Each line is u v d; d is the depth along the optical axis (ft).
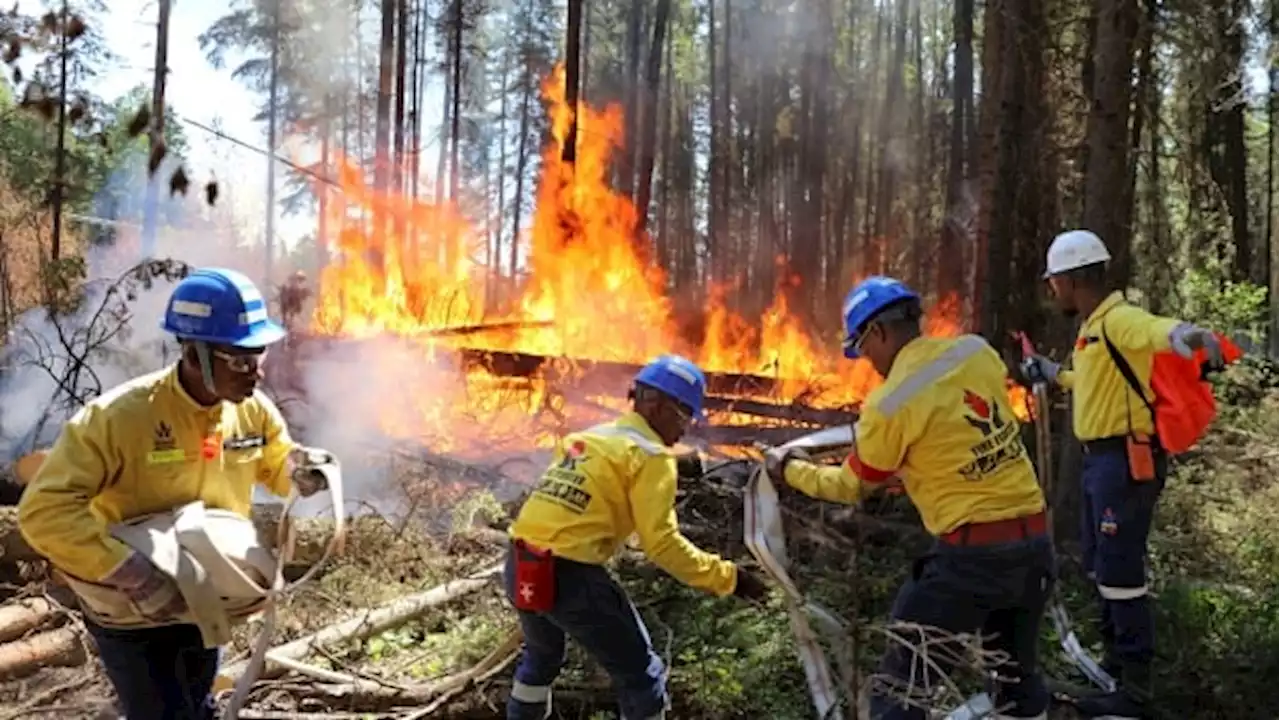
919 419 12.53
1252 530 24.66
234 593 10.64
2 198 45.60
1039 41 28.63
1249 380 37.60
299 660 17.30
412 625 19.43
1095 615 19.21
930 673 13.16
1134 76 27.99
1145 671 15.76
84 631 17.66
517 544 12.98
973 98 76.54
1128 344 15.87
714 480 24.47
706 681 16.15
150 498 10.36
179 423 10.40
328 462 12.23
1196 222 37.88
